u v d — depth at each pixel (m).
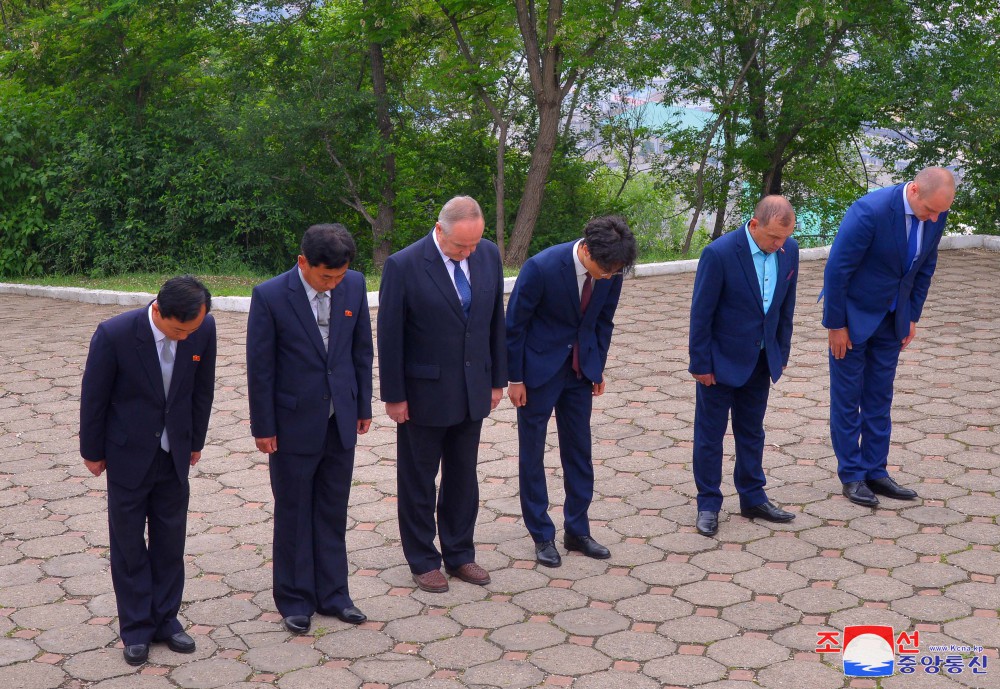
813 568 4.48
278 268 16.27
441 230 4.13
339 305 4.02
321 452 4.00
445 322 4.20
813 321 8.97
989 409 6.50
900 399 6.75
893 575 4.39
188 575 4.55
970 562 4.48
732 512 5.15
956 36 16.14
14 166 14.80
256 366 3.92
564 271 4.38
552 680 3.64
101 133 15.41
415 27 17.45
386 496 5.42
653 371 7.61
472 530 4.51
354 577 4.52
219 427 6.57
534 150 17.28
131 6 15.54
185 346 3.71
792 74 16.92
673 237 20.81
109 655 3.87
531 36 16.02
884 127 16.47
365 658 3.83
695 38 17.20
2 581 4.49
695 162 18.72
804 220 19.88
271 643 3.95
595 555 4.66
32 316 10.39
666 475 5.65
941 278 10.60
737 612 4.11
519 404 4.55
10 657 3.85
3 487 5.59
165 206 15.20
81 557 4.73
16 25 17.42
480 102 18.08
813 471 5.64
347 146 16.98
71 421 6.75
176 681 3.69
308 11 17.19
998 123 14.76
